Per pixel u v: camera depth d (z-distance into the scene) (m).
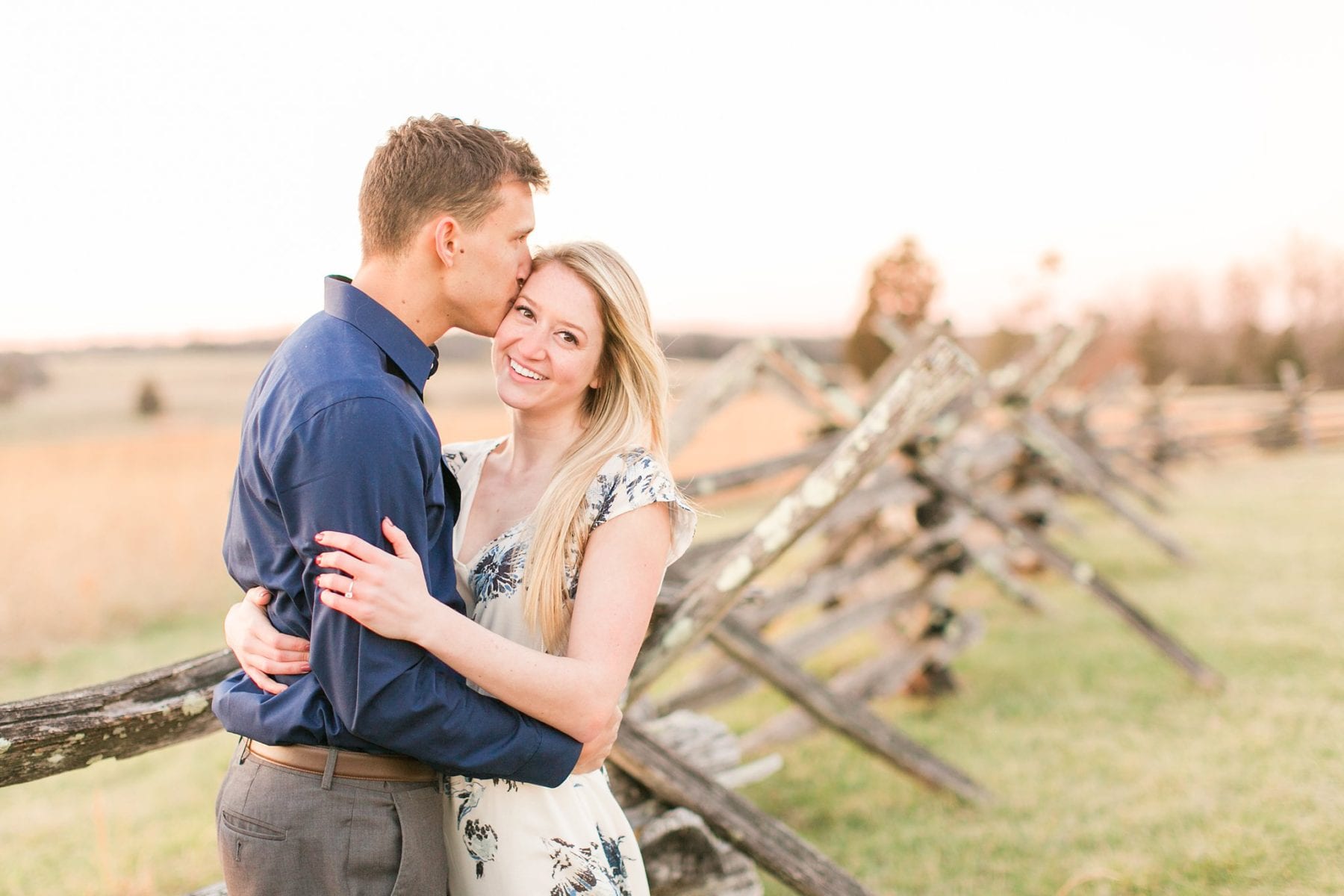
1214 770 4.31
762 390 5.43
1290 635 6.36
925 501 5.61
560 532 1.77
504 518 1.95
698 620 2.49
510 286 1.75
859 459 2.50
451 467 2.11
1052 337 7.37
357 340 1.58
